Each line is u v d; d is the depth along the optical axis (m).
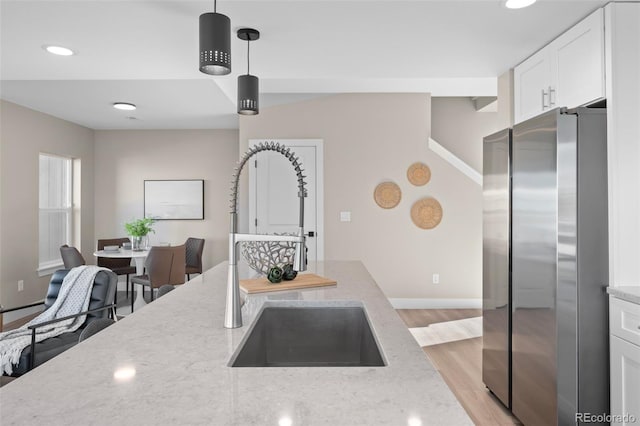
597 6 2.14
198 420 0.74
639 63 2.05
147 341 1.21
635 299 1.73
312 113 5.17
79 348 1.15
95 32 2.50
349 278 2.32
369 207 5.17
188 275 6.32
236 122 6.02
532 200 2.14
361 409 0.79
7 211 4.72
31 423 0.73
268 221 5.16
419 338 4.06
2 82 4.09
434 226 5.17
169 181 6.53
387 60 3.01
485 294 2.80
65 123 5.79
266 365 1.65
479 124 6.07
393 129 5.17
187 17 2.30
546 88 2.66
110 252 5.26
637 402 1.75
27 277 5.05
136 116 5.60
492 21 2.35
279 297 1.79
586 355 1.93
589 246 1.93
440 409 0.79
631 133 1.99
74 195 6.14
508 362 2.45
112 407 0.79
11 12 2.24
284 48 2.77
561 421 1.92
